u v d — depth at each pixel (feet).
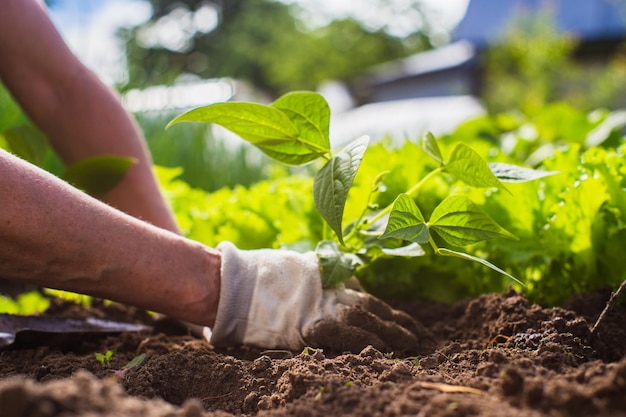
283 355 4.68
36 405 2.43
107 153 6.34
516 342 4.32
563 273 5.74
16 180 3.86
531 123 15.25
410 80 67.36
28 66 6.21
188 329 5.90
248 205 7.18
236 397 3.86
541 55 42.01
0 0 6.04
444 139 12.20
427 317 5.74
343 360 3.99
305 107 4.96
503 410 2.95
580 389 2.99
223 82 15.60
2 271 4.10
